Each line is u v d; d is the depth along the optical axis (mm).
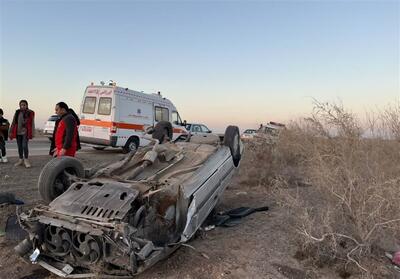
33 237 3518
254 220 5688
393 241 4848
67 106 6371
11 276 3555
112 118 13516
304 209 4883
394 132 6348
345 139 6027
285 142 10398
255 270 3873
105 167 4895
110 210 3371
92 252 3318
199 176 4418
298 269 3975
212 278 3643
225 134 6148
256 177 8836
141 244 3262
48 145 17797
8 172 8688
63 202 3639
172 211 3896
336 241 4281
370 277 3820
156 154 4859
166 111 16672
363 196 4496
